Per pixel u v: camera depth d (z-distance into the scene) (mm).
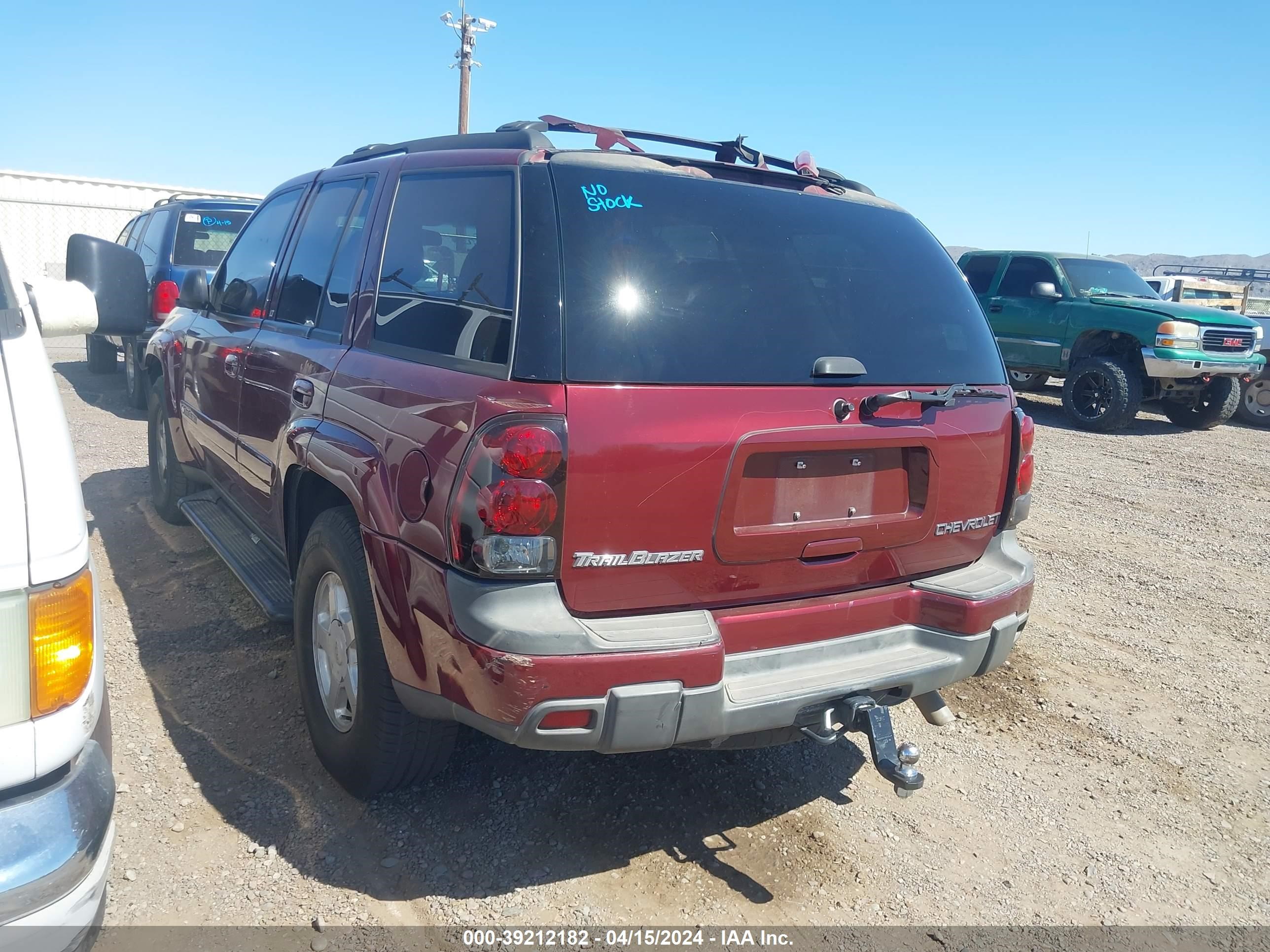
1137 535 7020
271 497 3684
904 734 3887
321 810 3043
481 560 2322
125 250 2746
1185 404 12602
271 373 3725
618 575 2441
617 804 3211
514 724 2346
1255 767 3758
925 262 3250
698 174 2883
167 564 5059
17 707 1772
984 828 3254
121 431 8547
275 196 4590
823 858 3016
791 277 2826
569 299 2447
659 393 2447
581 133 3061
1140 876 3049
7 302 2328
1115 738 3934
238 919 2553
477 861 2861
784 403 2621
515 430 2293
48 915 1740
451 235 2832
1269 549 6773
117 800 3004
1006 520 3260
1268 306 18953
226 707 3623
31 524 1824
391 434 2688
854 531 2803
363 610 2826
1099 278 12633
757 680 2648
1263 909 2928
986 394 3113
